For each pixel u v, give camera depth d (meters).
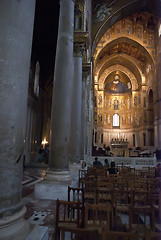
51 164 5.61
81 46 9.70
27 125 14.51
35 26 13.50
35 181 6.87
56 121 5.73
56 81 6.00
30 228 2.69
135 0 23.70
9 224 2.22
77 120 9.42
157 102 30.14
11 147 2.35
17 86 2.48
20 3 2.62
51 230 2.94
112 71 42.19
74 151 9.16
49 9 12.12
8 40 2.46
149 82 35.16
